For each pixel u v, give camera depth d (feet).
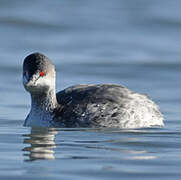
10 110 68.80
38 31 106.63
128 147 52.47
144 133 57.77
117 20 112.06
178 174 44.68
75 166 46.55
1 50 96.12
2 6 116.57
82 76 84.58
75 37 103.71
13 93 76.38
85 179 43.50
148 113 61.46
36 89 59.98
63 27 108.06
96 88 62.39
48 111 61.11
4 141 54.85
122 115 59.77
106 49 97.35
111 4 120.78
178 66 88.89
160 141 54.70
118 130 58.80
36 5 118.83
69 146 52.70
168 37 104.12
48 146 52.80
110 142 54.13
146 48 98.07
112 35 104.83
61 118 60.54
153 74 85.87
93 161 47.93
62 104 61.52
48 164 47.09
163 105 71.77
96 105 59.98
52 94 61.05
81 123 59.82
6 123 63.16
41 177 43.91
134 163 47.47
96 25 109.40
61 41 101.55
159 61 90.94
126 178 43.80
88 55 94.32
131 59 92.22
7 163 47.37
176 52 95.81
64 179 43.47
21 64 89.20
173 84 81.20
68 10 116.57
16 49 96.78
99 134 57.11
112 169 45.83
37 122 61.41
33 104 61.82
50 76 60.34
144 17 112.57
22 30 106.42
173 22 109.91
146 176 44.27
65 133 57.57
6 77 84.23
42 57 60.03
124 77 84.64
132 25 109.70
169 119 65.46
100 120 59.57
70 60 91.61
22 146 52.85
